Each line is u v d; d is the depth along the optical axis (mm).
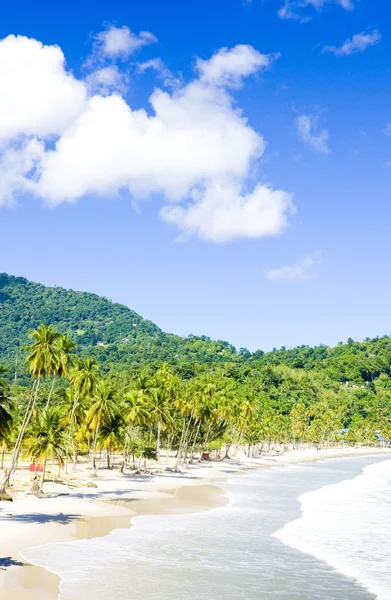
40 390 189875
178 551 42688
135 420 107812
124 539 45531
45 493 67688
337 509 69062
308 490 90375
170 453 154750
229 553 42875
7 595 30422
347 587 35562
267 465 150375
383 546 47531
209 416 130500
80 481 83875
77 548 41656
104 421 96750
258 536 49625
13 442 87688
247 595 33250
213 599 32281
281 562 40969
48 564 37062
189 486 87562
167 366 149875
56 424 72688
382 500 80188
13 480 76125
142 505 64062
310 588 35125
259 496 79125
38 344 66938
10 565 36250
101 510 58531
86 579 34344
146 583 34375
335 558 42750
